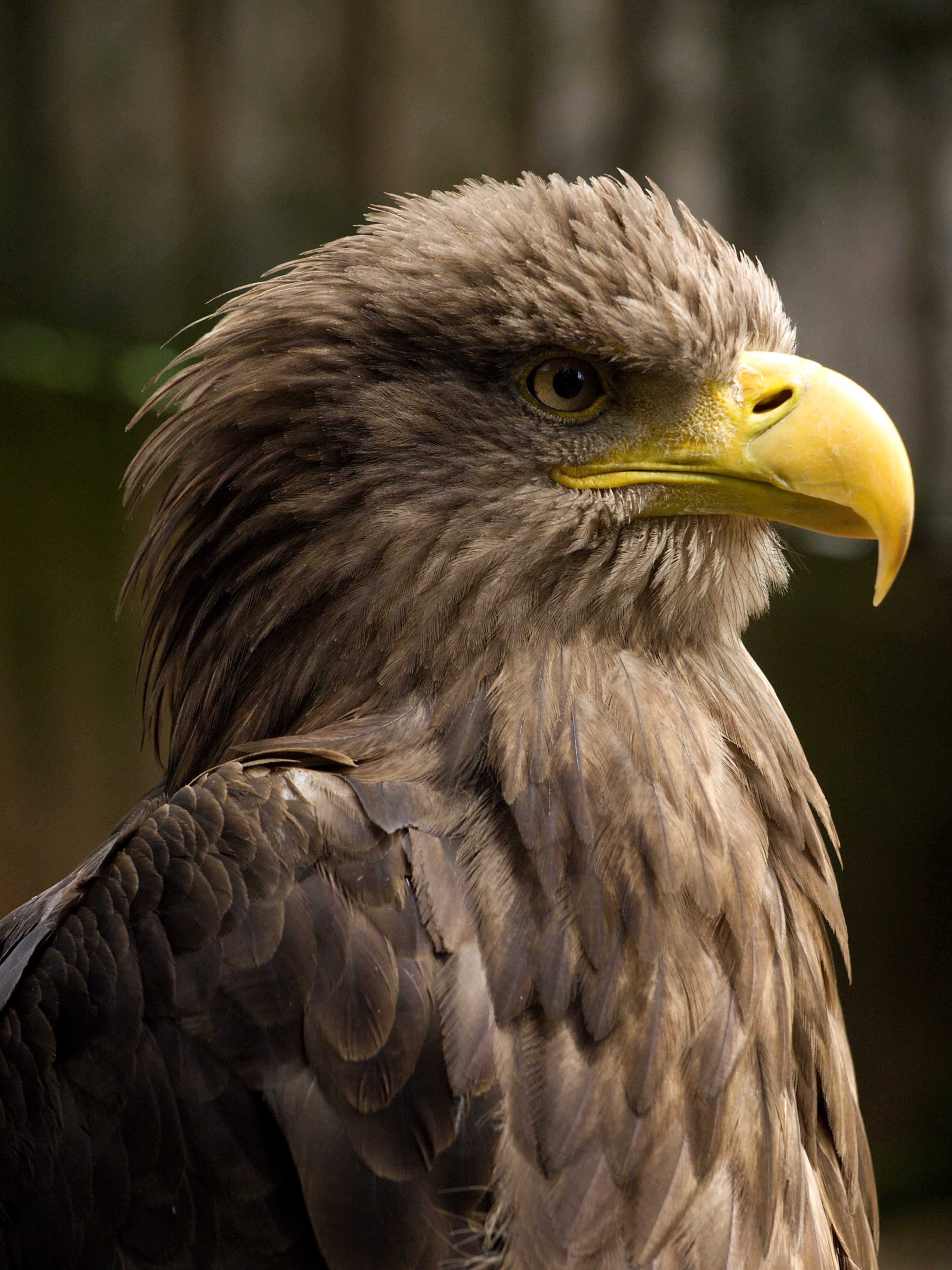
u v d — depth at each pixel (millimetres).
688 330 3432
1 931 3479
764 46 5883
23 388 5363
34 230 5762
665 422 3436
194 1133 3369
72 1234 3377
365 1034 3367
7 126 5855
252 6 6105
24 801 5305
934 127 6000
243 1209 3367
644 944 3387
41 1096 3383
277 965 3369
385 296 3432
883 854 5941
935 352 6168
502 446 3430
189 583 3457
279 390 3436
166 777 3477
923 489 6102
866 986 5926
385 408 3428
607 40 6117
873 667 5883
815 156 5887
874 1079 5922
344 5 6191
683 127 5984
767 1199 3391
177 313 5777
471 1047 3371
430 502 3426
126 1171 3373
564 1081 3375
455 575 3422
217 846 3381
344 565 3428
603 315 3426
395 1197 3361
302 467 3434
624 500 3432
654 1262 3373
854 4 5801
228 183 6074
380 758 3410
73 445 5430
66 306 5707
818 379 3439
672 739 3414
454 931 3379
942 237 6121
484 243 3432
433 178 6262
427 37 6246
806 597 5773
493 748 3404
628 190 3447
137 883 3385
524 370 3430
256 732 3441
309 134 6180
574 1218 3367
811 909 3436
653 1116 3379
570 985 3383
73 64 5938
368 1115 3365
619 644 3434
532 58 6207
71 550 5391
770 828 3430
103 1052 3377
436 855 3389
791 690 5777
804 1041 3422
